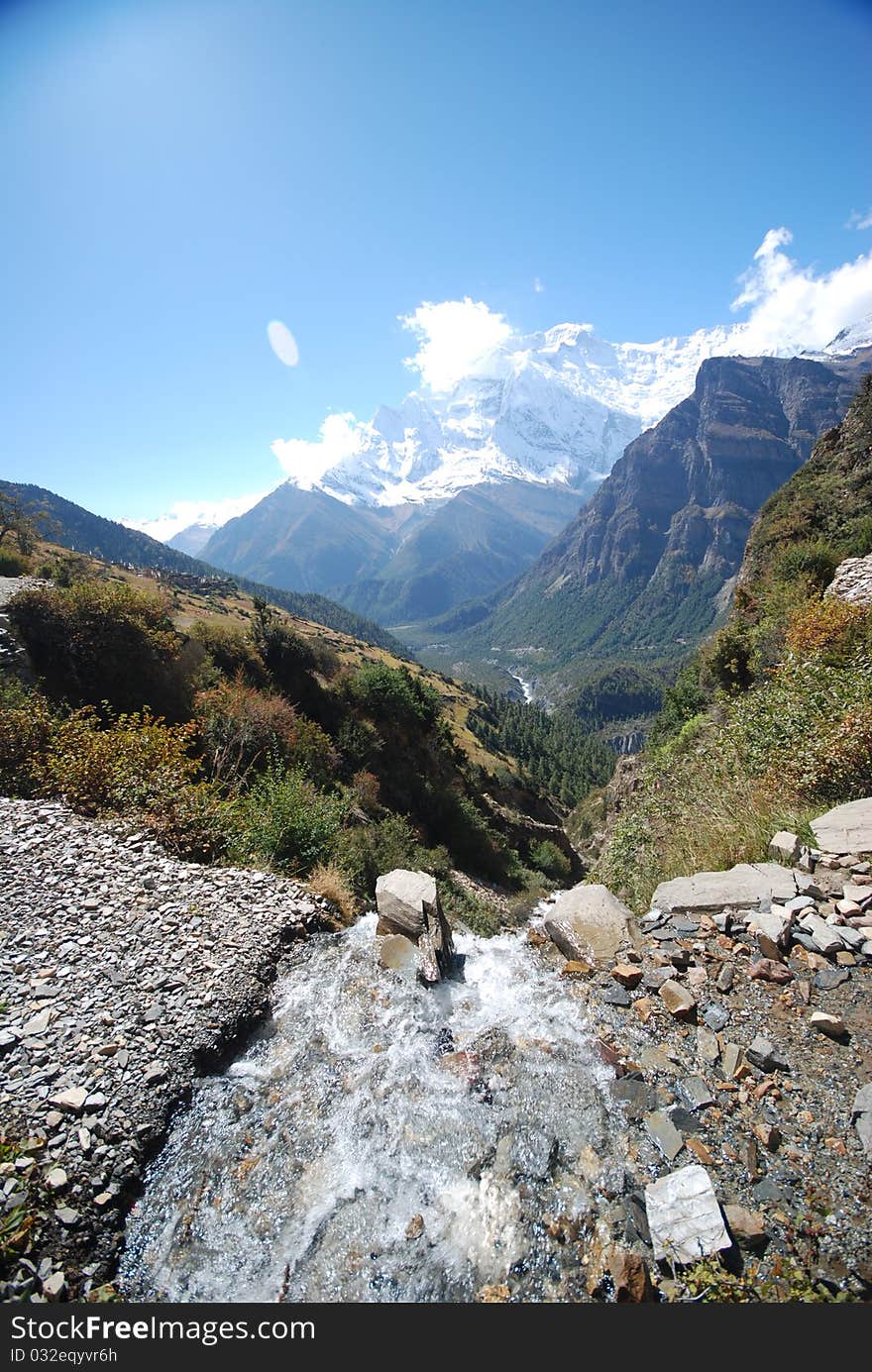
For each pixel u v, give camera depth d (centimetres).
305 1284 320
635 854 888
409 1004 530
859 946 462
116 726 1136
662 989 469
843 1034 396
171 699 1739
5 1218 344
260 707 1891
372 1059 470
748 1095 369
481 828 2908
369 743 2592
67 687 1553
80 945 603
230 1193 374
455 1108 410
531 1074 425
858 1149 320
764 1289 269
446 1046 470
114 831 840
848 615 1182
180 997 536
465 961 589
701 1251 287
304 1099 441
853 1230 283
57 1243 340
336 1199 364
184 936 628
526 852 3444
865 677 798
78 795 916
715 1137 347
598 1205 328
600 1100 392
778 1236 289
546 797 6188
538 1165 358
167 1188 379
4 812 859
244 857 853
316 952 627
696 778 986
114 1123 412
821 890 534
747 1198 311
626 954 524
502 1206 341
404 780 2695
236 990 550
